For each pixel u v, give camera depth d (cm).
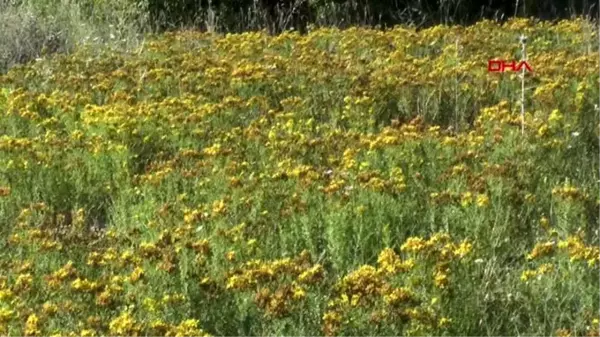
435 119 1306
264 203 991
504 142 1126
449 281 802
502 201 981
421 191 1019
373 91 1310
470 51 1533
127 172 1078
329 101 1310
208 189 1026
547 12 1961
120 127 1179
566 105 1234
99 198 1074
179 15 1848
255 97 1288
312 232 949
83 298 796
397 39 1573
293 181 1020
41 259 880
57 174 1066
